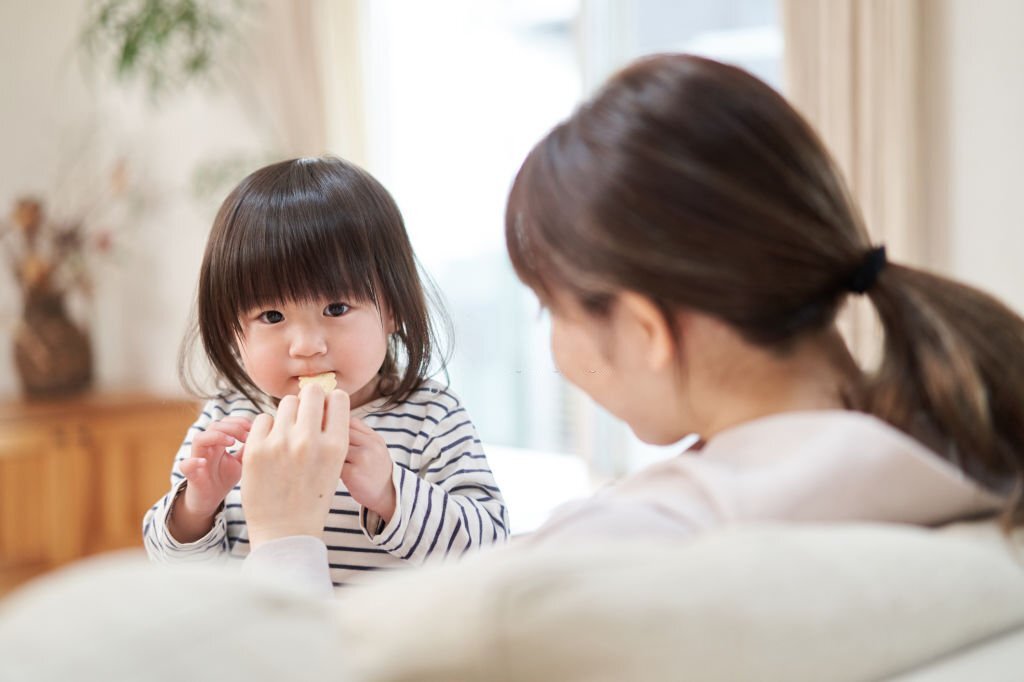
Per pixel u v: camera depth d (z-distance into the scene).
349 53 3.94
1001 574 0.62
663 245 0.64
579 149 0.67
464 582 0.49
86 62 4.46
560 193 0.67
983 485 0.68
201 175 4.05
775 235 0.64
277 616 0.44
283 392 1.20
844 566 0.56
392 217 1.29
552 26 3.70
